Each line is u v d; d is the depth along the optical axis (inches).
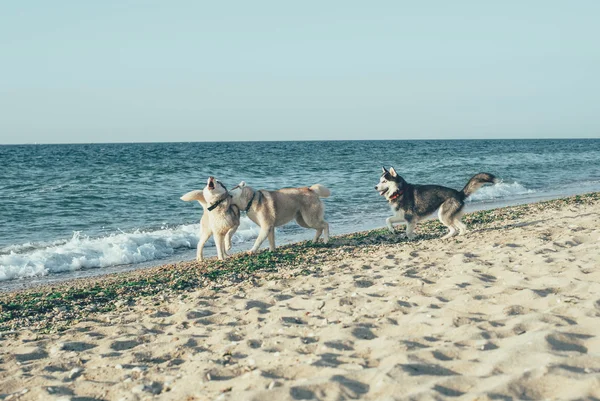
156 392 148.8
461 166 1477.6
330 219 633.0
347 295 238.4
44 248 470.9
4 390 159.8
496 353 144.9
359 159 1910.7
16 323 250.2
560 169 1387.8
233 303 251.9
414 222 418.9
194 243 503.5
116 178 1125.7
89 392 153.3
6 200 777.6
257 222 389.4
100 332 219.6
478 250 323.0
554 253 282.8
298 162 1722.4
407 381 130.3
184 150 3129.9
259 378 144.6
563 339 149.8
